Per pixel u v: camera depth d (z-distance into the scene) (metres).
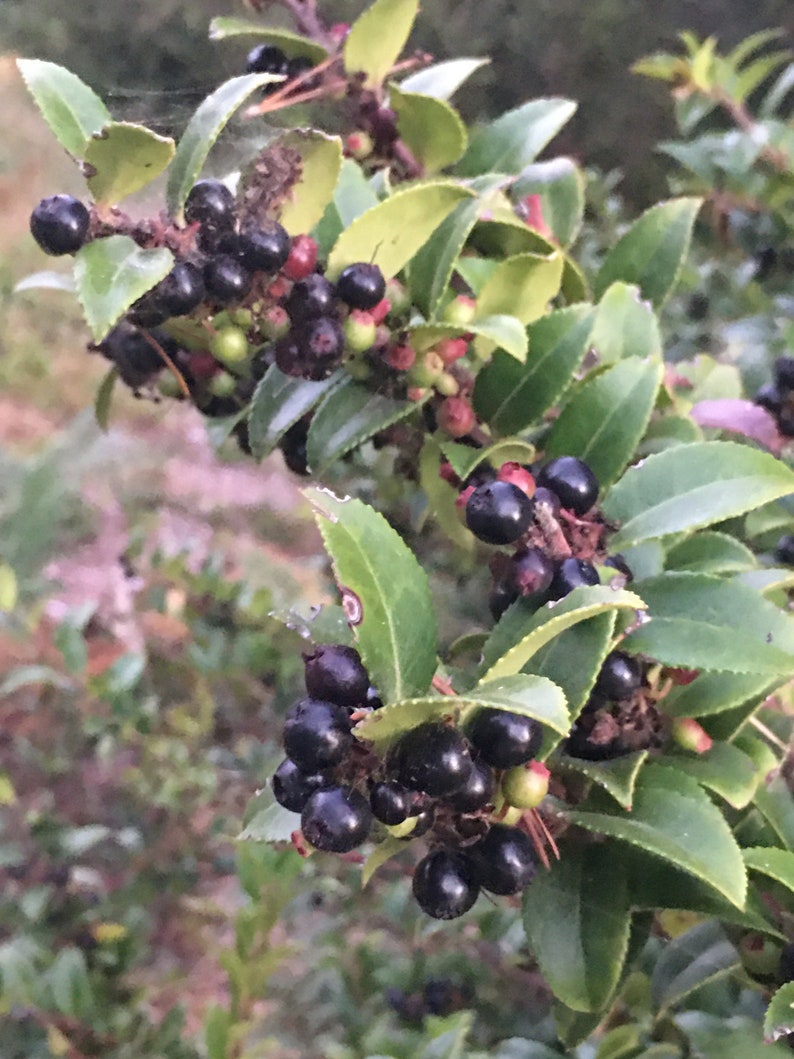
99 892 0.35
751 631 0.16
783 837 0.18
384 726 0.13
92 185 0.16
